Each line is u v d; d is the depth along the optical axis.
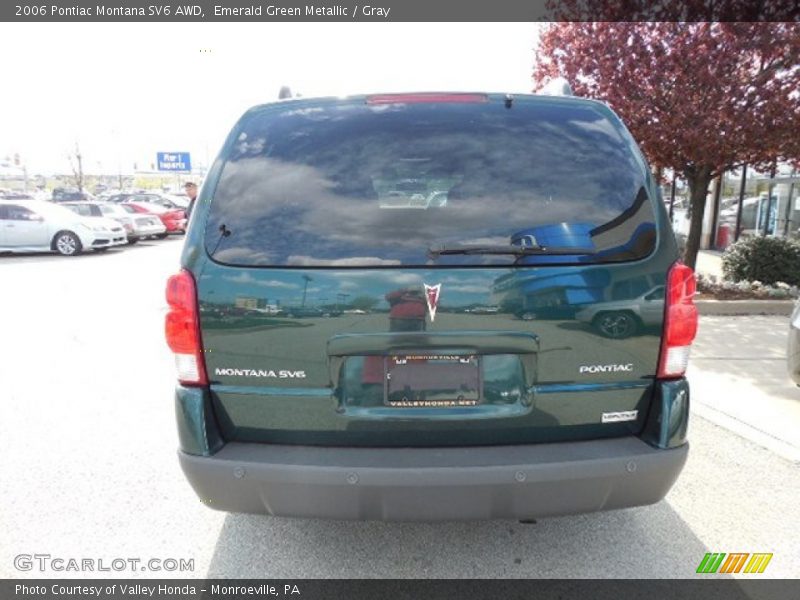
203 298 2.01
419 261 1.96
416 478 1.93
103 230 16.12
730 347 5.75
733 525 2.76
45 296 8.99
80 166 49.16
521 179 2.06
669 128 7.00
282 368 2.01
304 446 2.07
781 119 6.67
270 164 2.10
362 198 2.03
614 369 2.05
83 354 5.66
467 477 1.93
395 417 2.03
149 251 16.73
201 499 2.07
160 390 4.62
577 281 1.99
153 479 3.20
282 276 1.98
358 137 2.13
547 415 2.05
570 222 2.02
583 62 7.62
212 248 2.02
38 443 3.64
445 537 2.68
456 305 1.96
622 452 2.02
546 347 2.00
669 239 2.09
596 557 2.53
